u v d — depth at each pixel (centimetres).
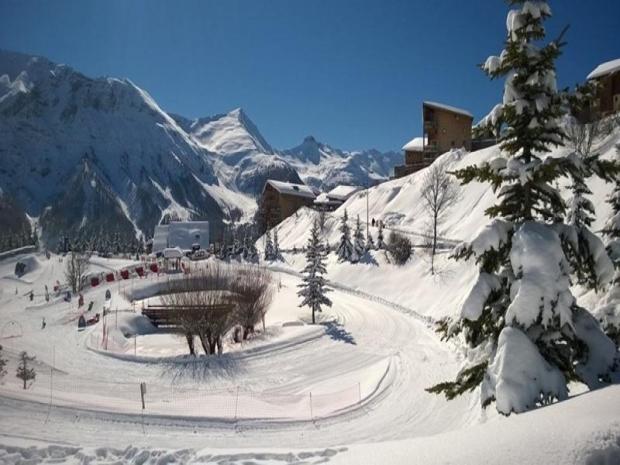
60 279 8844
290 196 12056
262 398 2477
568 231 964
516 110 953
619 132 4447
